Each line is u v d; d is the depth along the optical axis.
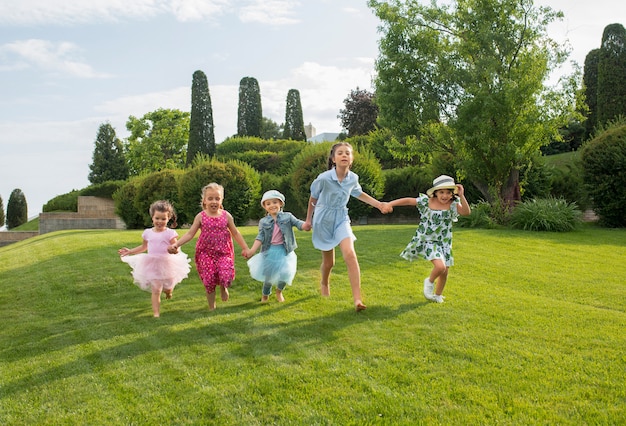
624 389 3.47
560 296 6.54
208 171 19.05
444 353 4.19
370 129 42.44
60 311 6.12
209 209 5.98
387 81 16.72
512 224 14.72
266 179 23.30
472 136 15.27
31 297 6.93
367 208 19.33
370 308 5.65
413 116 16.39
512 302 5.91
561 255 9.70
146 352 4.41
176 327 5.15
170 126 49.72
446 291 6.53
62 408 3.36
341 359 4.08
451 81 15.76
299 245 10.00
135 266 5.91
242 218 19.42
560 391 3.46
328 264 5.93
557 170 19.02
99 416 3.23
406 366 3.92
